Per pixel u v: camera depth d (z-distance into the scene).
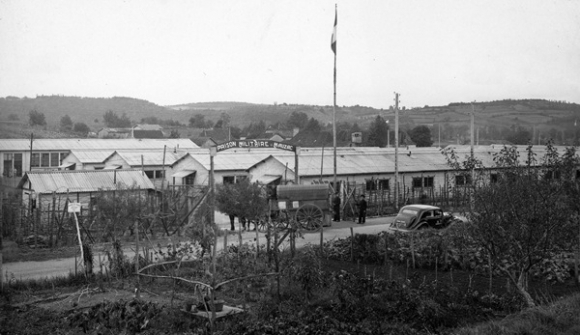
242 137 104.75
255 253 20.86
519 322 12.22
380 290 15.45
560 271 18.62
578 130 79.31
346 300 14.79
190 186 39.12
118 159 51.69
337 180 43.19
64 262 22.66
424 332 13.09
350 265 21.12
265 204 29.55
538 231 13.38
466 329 12.45
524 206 13.32
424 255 21.00
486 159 52.06
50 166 56.16
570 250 14.20
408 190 45.44
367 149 55.66
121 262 19.31
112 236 21.64
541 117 140.88
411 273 19.55
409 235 23.77
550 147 14.52
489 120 158.62
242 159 46.66
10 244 26.69
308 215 31.39
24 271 20.81
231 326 13.16
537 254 14.11
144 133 112.31
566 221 13.52
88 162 51.84
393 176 46.69
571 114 134.62
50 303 15.94
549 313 12.46
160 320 13.70
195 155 45.91
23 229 28.56
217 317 13.91
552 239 13.66
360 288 15.60
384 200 45.16
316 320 13.45
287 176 41.59
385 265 20.69
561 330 11.70
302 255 17.58
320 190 32.19
